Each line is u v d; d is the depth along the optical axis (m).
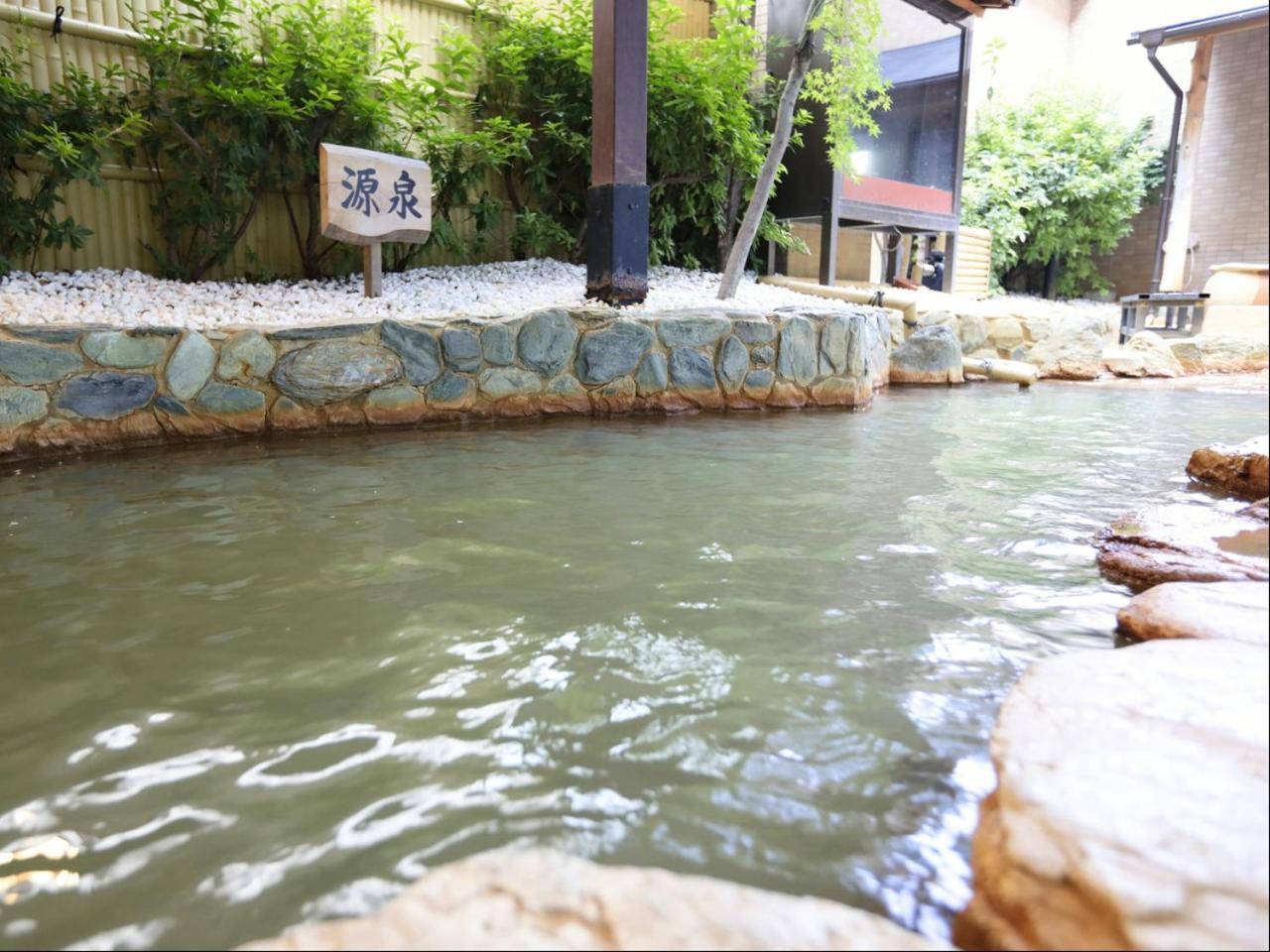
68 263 5.59
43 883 1.12
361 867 1.14
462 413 4.90
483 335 4.86
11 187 5.03
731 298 6.71
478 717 1.54
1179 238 9.62
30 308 4.29
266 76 5.70
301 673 1.72
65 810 1.27
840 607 2.08
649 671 1.73
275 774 1.36
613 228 5.80
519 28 7.22
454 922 0.93
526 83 7.37
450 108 6.93
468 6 7.15
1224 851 0.94
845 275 10.18
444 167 6.79
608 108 5.71
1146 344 8.81
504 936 0.90
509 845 1.18
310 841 1.20
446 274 6.84
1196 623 1.72
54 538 2.60
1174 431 4.86
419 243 6.28
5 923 1.04
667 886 1.00
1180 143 10.17
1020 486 3.40
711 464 3.78
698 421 5.05
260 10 6.02
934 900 1.08
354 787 1.33
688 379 5.42
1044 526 2.81
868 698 1.62
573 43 7.19
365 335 4.54
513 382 5.00
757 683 1.68
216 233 5.92
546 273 7.18
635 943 0.89
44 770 1.38
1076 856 0.96
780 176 8.48
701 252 8.59
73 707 1.58
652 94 7.31
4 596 2.14
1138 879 0.91
